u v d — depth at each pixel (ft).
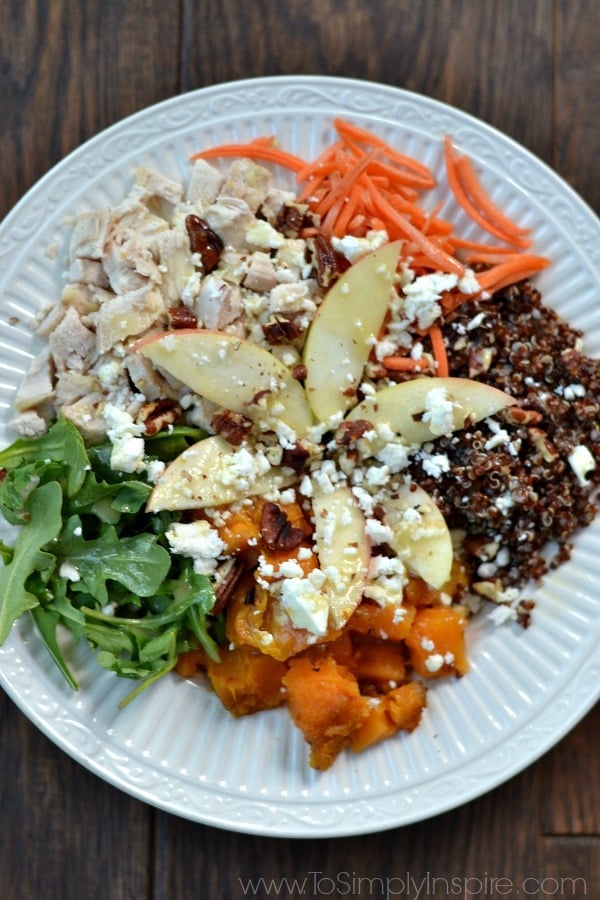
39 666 1.32
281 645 1.28
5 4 1.44
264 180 1.36
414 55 1.44
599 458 1.35
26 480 1.28
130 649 1.29
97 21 1.44
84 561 1.30
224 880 1.40
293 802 1.31
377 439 1.31
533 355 1.35
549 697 1.33
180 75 1.44
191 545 1.27
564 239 1.36
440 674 1.35
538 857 1.40
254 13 1.44
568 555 1.35
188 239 1.33
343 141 1.38
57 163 1.41
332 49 1.44
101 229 1.33
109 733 1.32
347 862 1.40
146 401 1.32
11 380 1.36
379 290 1.32
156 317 1.32
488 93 1.44
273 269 1.33
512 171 1.37
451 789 1.32
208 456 1.29
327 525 1.30
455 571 1.36
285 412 1.31
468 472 1.31
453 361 1.35
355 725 1.30
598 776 1.41
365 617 1.31
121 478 1.31
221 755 1.33
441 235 1.38
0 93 1.44
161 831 1.40
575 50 1.45
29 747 1.41
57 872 1.39
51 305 1.36
